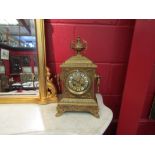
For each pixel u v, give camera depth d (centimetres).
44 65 80
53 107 80
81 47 68
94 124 67
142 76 83
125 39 89
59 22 84
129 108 89
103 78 96
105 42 89
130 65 82
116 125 107
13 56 80
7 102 82
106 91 100
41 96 82
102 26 86
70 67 67
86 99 71
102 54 91
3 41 78
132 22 86
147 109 108
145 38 76
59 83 88
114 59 92
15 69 81
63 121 69
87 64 67
